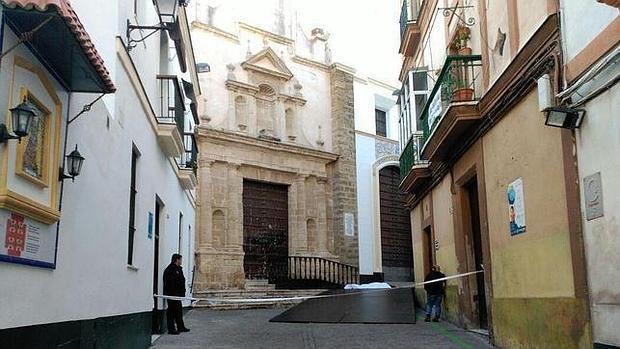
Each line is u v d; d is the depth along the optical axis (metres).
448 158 12.95
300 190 25.45
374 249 27.28
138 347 9.16
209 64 23.41
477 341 10.42
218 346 10.38
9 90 4.20
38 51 4.69
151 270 10.59
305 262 24.81
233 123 23.66
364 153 27.95
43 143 4.98
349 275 25.81
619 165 5.70
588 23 6.20
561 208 7.12
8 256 4.23
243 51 24.66
